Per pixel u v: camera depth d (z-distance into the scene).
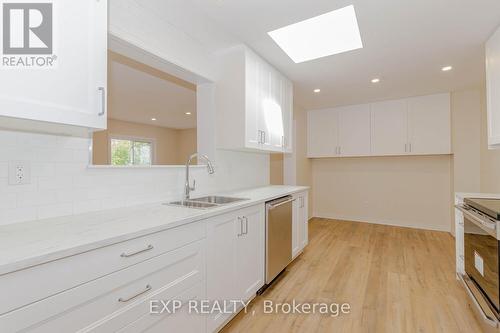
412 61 2.66
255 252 2.07
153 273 1.18
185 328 1.36
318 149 5.02
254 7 1.76
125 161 6.30
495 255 1.45
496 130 1.99
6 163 1.17
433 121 3.98
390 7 1.74
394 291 2.24
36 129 1.25
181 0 1.67
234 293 1.79
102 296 0.98
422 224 4.45
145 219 1.31
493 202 1.85
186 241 1.37
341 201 5.22
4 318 0.73
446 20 1.90
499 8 1.74
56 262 0.85
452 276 2.53
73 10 1.10
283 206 2.49
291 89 3.28
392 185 4.73
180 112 5.30
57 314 0.85
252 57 2.43
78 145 1.44
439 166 4.33
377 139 4.43
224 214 1.68
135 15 1.67
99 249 0.97
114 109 5.04
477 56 2.54
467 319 1.84
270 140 2.77
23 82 0.95
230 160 2.74
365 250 3.31
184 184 2.14
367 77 3.15
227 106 2.40
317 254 3.17
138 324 1.11
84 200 1.47
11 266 0.73
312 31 2.35
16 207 1.20
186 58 2.11
